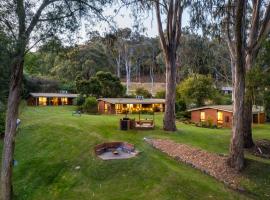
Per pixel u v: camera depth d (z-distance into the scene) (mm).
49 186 20328
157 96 66625
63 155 25016
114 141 25828
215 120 43719
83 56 84438
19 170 23406
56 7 16828
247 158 21609
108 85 63188
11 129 17516
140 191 17703
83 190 18906
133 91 83312
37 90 73938
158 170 19609
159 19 29750
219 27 23469
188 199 16438
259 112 44812
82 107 55812
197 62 52688
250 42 24594
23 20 15828
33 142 29969
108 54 87250
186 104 55219
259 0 23969
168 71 31062
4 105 30625
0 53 14445
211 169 19750
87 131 30188
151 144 25312
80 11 17438
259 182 18188
